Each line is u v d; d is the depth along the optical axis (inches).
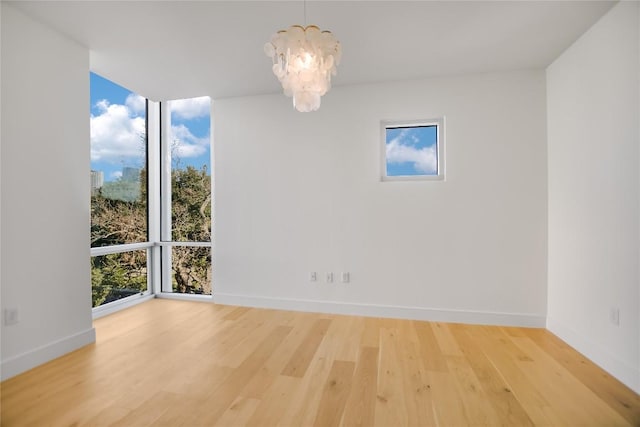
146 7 81.4
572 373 82.9
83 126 100.6
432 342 103.0
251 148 143.4
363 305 130.7
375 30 92.4
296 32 63.2
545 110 115.4
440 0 79.0
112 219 138.1
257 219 142.8
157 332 112.0
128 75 122.2
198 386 76.5
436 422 63.4
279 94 140.1
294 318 127.2
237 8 82.0
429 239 125.2
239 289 145.3
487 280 120.4
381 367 86.0
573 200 99.4
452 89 122.9
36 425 62.1
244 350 97.0
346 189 132.7
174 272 161.0
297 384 77.4
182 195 160.1
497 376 81.3
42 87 88.8
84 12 83.5
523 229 117.3
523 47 101.7
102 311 130.1
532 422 63.4
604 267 85.3
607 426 62.2
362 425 62.5
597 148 87.9
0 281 79.3
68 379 79.6
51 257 91.2
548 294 114.6
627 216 77.3
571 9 82.0
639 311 73.9
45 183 89.7
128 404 69.1
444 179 124.4
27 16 84.8
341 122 133.0
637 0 73.7
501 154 119.0
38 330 87.5
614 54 81.0
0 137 79.4
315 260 136.0
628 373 76.2
